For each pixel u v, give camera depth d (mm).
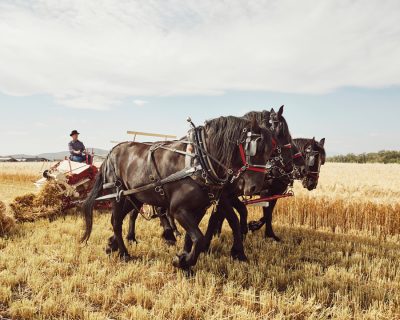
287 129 7727
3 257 6414
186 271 5879
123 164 6598
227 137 5262
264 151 5133
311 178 8742
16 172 25609
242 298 5090
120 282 5594
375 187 17812
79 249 7191
